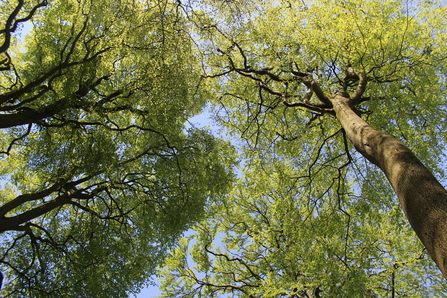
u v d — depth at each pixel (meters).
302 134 10.83
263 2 9.54
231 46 10.21
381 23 8.53
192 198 11.66
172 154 11.42
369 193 9.41
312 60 9.88
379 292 11.12
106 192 11.98
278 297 10.66
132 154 11.20
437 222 2.67
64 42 9.59
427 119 9.49
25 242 10.23
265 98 11.77
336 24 8.64
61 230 11.49
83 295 9.55
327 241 10.12
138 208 12.02
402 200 3.28
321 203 10.30
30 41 10.62
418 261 9.95
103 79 11.84
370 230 10.20
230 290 12.98
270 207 13.73
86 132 10.14
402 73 8.94
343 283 9.02
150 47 9.28
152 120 11.40
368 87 8.47
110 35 9.01
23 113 8.90
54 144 10.17
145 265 11.66
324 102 7.89
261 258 11.94
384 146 4.12
